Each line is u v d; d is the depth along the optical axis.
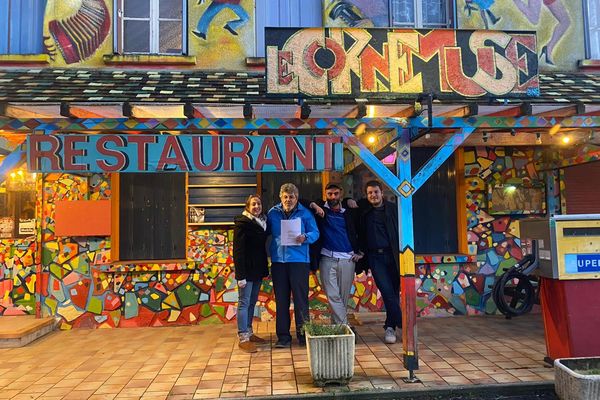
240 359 5.38
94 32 6.88
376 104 4.42
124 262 6.99
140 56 6.84
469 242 7.49
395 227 5.97
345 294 5.89
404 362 4.75
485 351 5.57
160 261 7.08
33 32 6.91
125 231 7.17
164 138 4.52
